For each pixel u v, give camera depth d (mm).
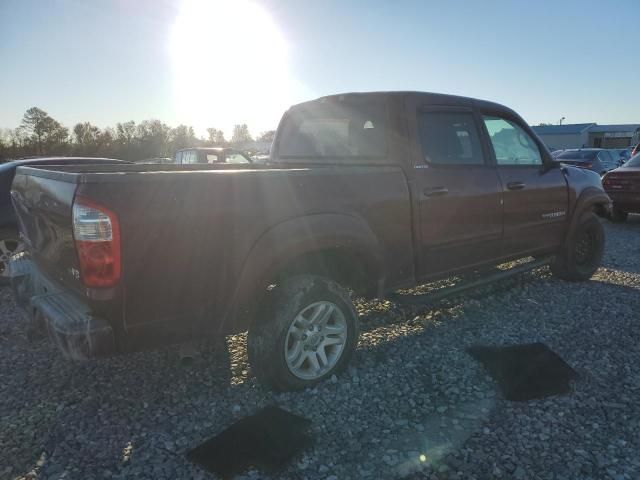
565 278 5680
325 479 2422
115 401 3168
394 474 2455
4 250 5699
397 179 3643
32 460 2572
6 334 4273
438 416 2951
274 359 3057
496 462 2529
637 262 6910
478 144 4391
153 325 2674
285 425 2838
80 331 2486
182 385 3367
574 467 2484
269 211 2949
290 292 3088
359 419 2926
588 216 5656
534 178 4855
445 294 4184
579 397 3141
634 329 4258
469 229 4203
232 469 2475
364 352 3816
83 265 2471
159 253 2588
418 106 3949
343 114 4184
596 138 63781
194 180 2684
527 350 3818
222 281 2824
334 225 3191
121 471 2484
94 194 2422
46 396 3232
